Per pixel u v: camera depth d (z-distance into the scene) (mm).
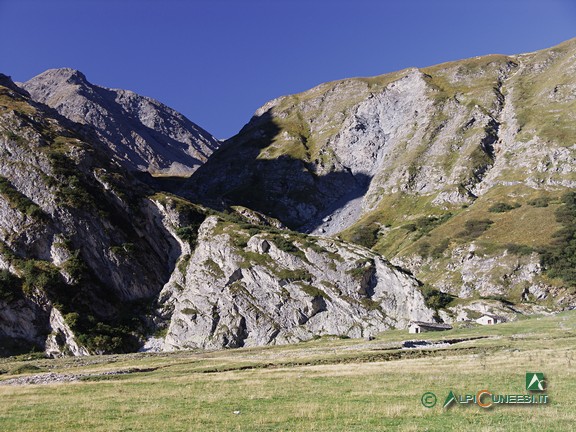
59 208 162625
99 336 138000
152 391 53906
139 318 151750
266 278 153125
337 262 157500
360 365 66438
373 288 154000
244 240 166000
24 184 166250
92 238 162625
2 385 72062
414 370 57375
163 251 178500
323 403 43562
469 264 187625
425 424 35938
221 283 154250
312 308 146875
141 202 184625
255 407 43344
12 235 153500
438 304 146125
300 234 174375
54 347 134625
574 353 61312
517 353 66250
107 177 181000
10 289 140375
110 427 38375
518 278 172500
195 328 144875
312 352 94188
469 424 35531
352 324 143500
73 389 58188
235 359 89938
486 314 126438
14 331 136250
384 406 41281
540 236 187625
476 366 57062
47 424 40031
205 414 41406
